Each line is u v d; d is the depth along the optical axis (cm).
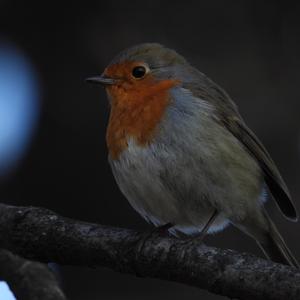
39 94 1280
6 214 848
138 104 957
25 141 1276
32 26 1275
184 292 1195
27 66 1284
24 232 838
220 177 936
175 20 1248
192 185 934
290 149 1248
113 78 992
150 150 935
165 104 951
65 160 1271
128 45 1244
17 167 1267
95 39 1254
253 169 981
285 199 1050
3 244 851
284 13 1244
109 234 829
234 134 1017
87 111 1266
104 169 1270
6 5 1266
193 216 986
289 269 745
